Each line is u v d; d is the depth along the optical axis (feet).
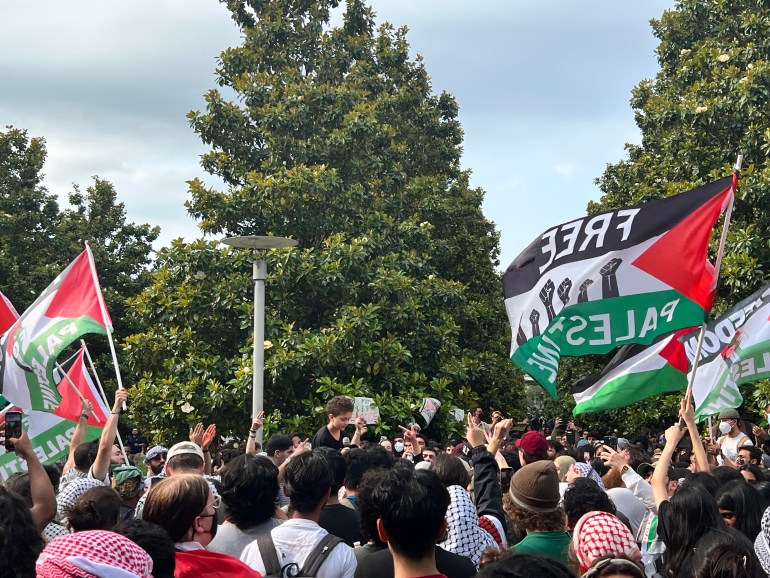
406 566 12.68
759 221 63.93
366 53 86.43
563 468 29.45
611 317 26.25
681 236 26.18
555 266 26.81
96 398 34.09
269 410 69.15
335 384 63.26
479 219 96.48
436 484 12.78
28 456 16.75
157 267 74.23
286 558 15.05
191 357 66.28
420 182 82.58
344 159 77.51
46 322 31.71
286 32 81.92
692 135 69.72
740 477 20.92
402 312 68.23
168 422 65.21
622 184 87.76
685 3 82.48
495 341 88.48
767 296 28.99
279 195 71.67
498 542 19.29
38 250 95.81
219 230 74.95
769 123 66.64
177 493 14.51
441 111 93.45
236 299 67.82
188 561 13.66
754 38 72.38
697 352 25.11
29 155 96.94
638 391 29.48
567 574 8.58
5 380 30.76
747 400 63.46
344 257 69.26
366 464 20.42
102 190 106.42
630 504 23.29
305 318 71.36
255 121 77.97
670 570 15.87
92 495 15.44
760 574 14.55
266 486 16.42
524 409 94.63
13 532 12.23
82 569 11.23
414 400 65.92
